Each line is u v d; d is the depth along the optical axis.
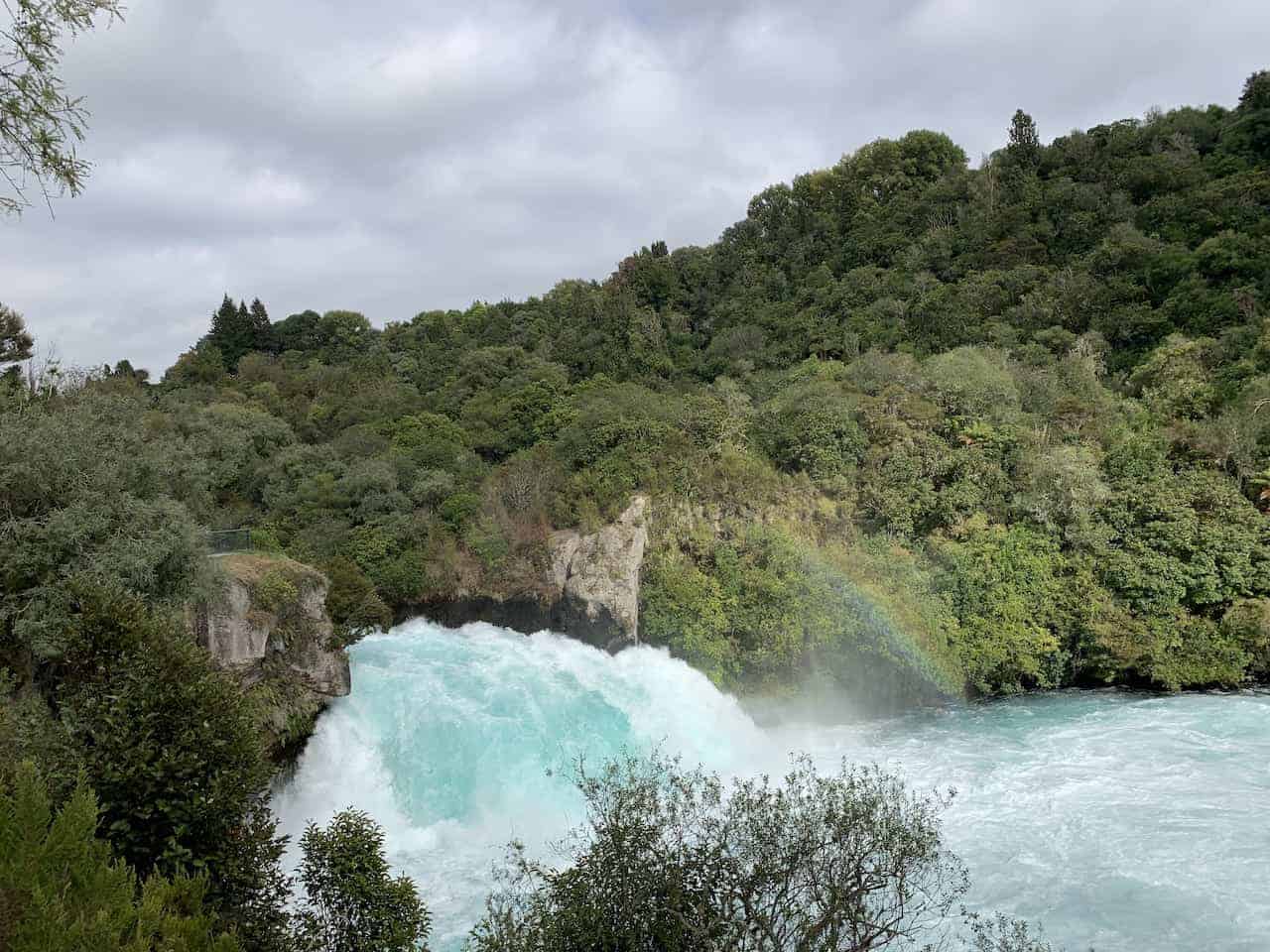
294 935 13.65
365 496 53.81
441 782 27.50
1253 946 18.09
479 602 45.91
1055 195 84.94
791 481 44.38
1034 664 37.88
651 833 12.68
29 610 20.00
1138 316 64.00
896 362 53.81
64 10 10.84
